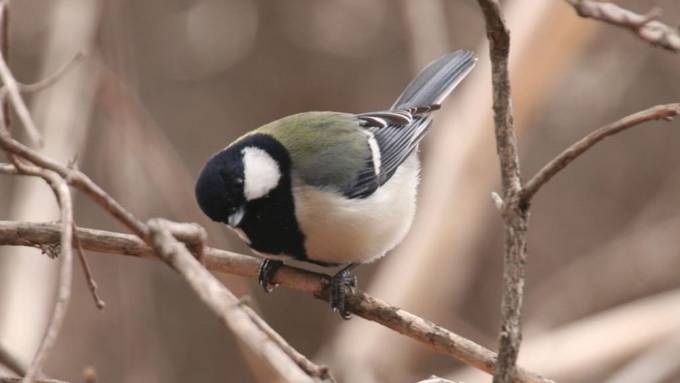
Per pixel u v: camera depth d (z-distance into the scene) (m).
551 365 10.11
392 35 15.37
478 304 14.77
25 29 14.27
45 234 6.30
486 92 11.28
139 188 12.90
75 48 11.84
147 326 13.88
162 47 15.85
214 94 16.02
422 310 11.45
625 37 13.95
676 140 15.00
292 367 3.72
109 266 14.73
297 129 7.97
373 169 7.99
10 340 9.39
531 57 11.21
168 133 15.89
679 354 10.00
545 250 15.08
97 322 14.54
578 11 5.04
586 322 11.48
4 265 11.47
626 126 4.75
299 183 7.57
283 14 15.58
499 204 5.15
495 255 14.80
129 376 13.27
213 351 15.72
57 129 11.37
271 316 15.88
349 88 15.79
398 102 9.55
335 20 15.27
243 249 15.08
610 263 14.20
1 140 5.21
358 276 15.16
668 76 14.57
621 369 10.71
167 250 4.34
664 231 14.15
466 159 11.27
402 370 11.18
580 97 14.09
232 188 7.43
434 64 9.83
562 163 4.89
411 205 8.42
